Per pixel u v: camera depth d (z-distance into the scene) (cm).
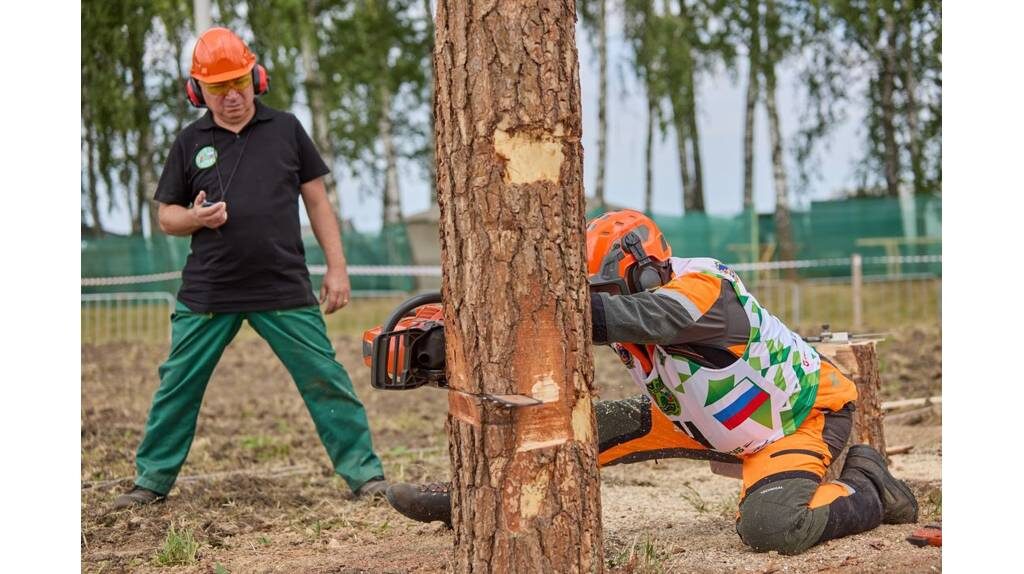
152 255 1623
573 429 246
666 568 299
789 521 309
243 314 432
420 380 267
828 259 1880
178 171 434
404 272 1189
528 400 235
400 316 269
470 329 244
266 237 426
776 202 2161
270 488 466
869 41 1825
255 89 438
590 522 249
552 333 244
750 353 315
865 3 1736
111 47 1475
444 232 251
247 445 608
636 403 359
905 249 1808
